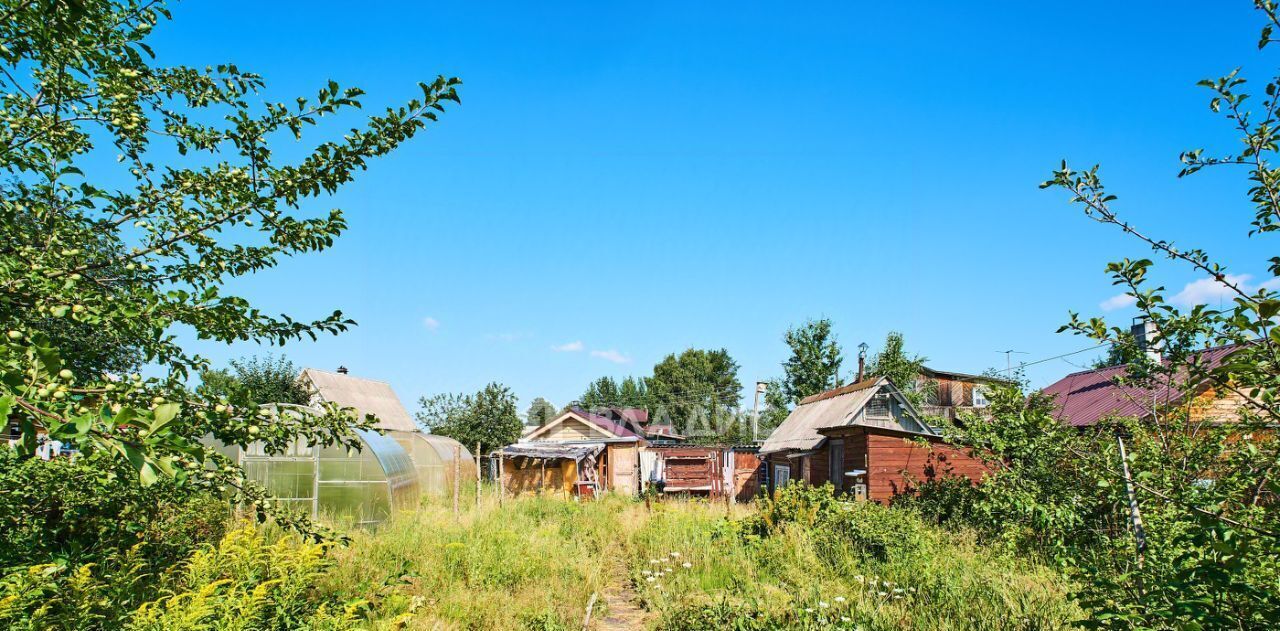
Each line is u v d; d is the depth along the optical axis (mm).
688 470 28812
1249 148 3881
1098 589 4582
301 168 4801
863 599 8438
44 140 4719
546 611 8203
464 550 10867
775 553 11344
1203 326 3908
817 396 30016
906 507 14812
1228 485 4723
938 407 40688
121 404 3438
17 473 6379
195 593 5859
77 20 4188
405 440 24719
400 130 4762
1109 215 4141
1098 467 4930
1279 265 3668
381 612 7832
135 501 7387
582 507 20234
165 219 4734
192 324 4598
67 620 5332
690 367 77438
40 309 3887
